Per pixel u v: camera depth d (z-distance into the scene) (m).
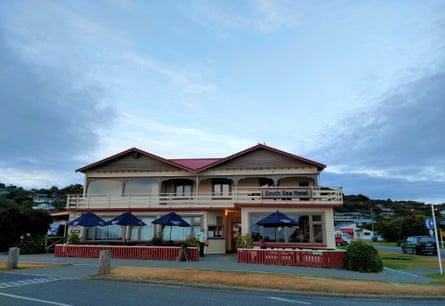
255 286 10.90
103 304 8.26
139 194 26.91
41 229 27.84
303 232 21.95
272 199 22.83
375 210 124.56
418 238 30.03
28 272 13.65
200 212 25.19
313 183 26.78
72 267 15.13
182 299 9.07
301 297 9.91
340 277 13.18
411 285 11.50
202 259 19.64
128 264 16.42
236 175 26.41
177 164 26.91
